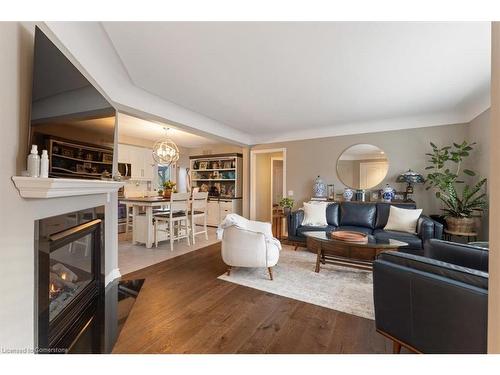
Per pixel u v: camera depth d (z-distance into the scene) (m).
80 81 1.67
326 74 2.58
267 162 6.71
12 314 1.10
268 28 1.82
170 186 5.30
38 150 1.26
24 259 1.19
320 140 4.96
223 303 2.19
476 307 1.06
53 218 1.45
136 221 4.40
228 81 2.78
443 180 3.45
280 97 3.27
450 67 2.40
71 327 1.67
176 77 2.68
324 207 4.20
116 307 2.10
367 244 2.67
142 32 1.88
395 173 4.22
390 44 2.02
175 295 2.35
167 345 1.59
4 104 1.08
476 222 3.23
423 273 1.28
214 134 4.66
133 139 6.12
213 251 3.99
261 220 6.37
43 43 1.29
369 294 2.38
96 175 1.93
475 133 3.49
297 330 1.78
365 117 4.15
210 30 1.85
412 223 3.44
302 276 2.86
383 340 1.66
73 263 1.87
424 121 3.98
